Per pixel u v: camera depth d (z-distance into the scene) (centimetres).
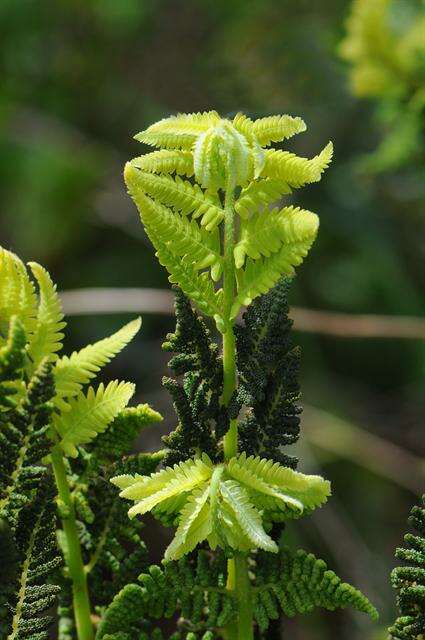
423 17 112
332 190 181
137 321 67
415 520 67
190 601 67
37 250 215
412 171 131
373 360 194
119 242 218
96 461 69
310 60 179
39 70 225
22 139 223
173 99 217
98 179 221
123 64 222
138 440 170
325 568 67
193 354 67
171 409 179
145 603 67
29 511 66
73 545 69
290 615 67
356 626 159
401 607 67
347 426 173
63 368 66
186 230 65
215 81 190
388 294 187
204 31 210
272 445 67
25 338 64
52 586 66
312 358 190
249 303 66
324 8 183
